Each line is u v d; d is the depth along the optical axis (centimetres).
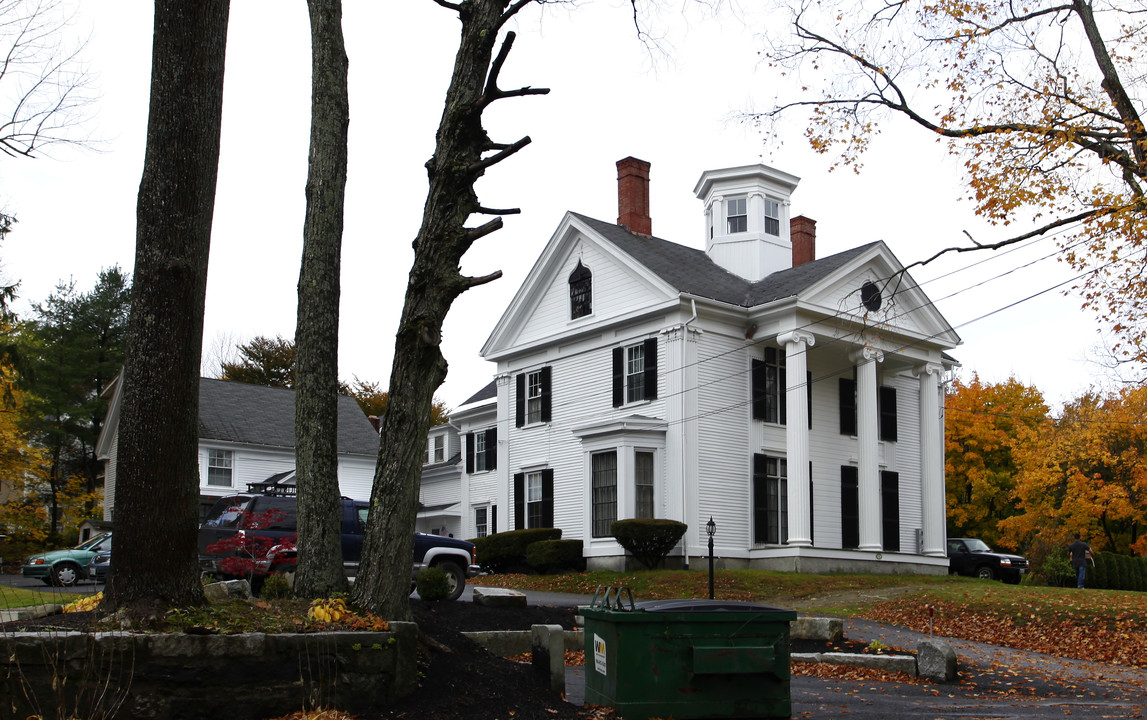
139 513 795
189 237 834
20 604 1352
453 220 973
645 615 861
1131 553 3741
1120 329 1555
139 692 715
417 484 952
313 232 1047
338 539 991
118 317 4769
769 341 2773
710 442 2647
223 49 874
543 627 969
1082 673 1363
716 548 2606
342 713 767
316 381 1015
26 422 3959
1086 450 3297
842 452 2947
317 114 1068
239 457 3700
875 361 2845
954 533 4238
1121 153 1497
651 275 2705
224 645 747
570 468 2897
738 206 3167
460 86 993
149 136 845
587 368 2916
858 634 1609
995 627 1767
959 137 1603
